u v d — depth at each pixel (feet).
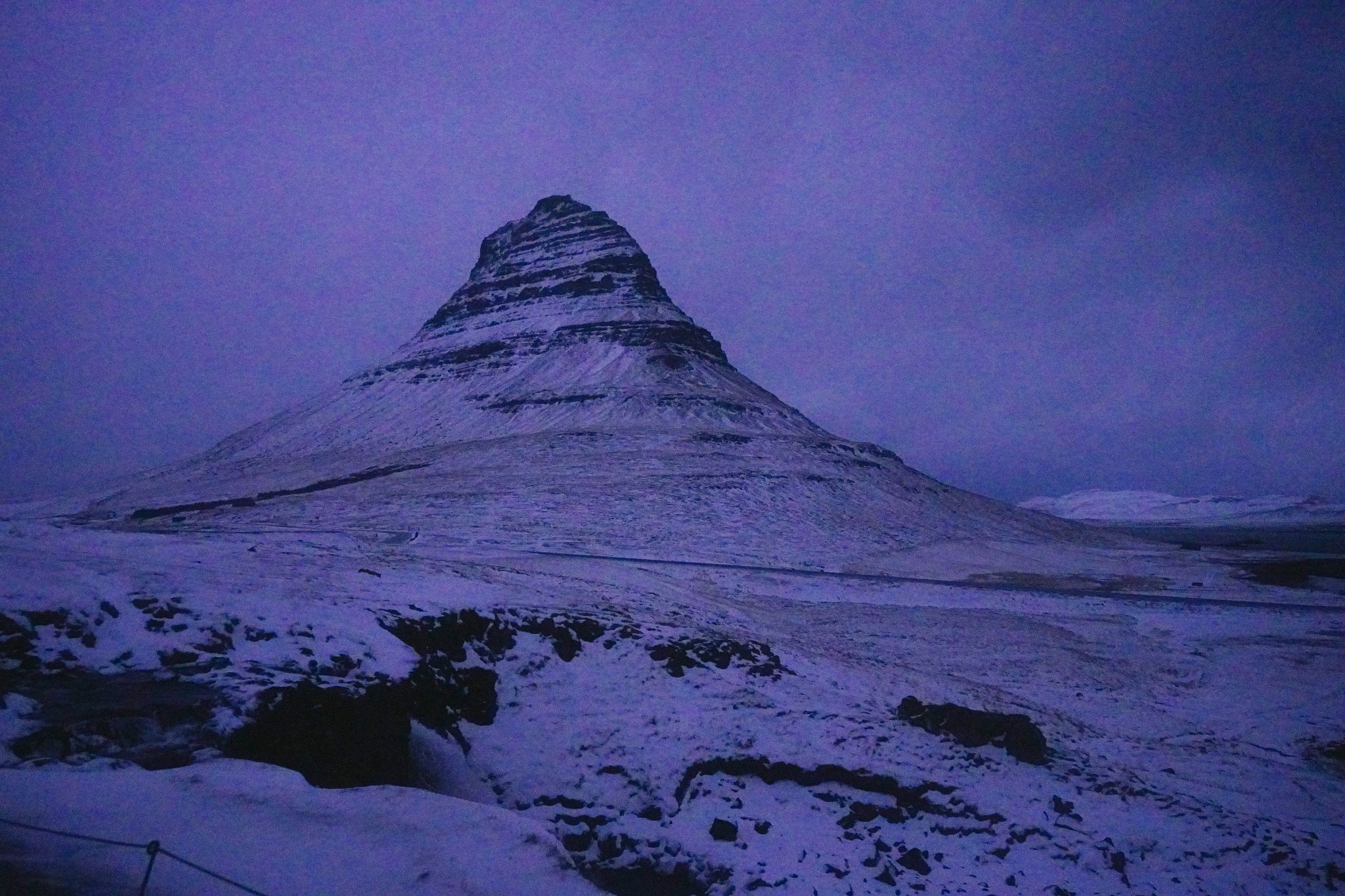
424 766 38.73
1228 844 45.34
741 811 43.24
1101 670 90.17
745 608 103.65
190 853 17.87
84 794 20.71
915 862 39.29
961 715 56.95
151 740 27.91
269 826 19.81
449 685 45.78
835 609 113.91
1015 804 47.73
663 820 41.39
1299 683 87.92
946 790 47.78
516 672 52.90
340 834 19.72
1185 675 91.09
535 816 39.24
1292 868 43.42
